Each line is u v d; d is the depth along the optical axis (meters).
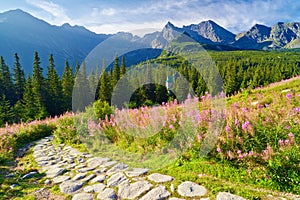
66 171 4.50
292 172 3.32
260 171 3.51
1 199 3.37
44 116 23.44
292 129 4.13
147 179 3.72
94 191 3.50
